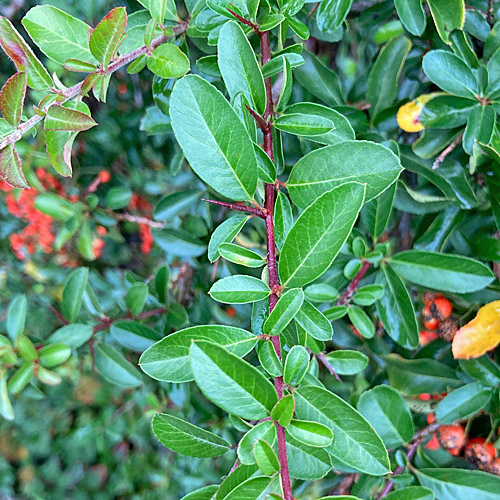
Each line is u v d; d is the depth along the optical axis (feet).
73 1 1.17
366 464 0.49
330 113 0.65
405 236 0.98
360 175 0.52
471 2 0.79
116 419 2.42
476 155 0.69
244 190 0.50
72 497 2.43
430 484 0.77
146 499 2.38
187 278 1.27
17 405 2.46
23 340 0.91
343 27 0.90
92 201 1.29
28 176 1.38
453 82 0.70
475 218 0.83
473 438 0.85
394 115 0.83
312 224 0.47
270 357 0.48
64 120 0.52
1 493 2.42
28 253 2.11
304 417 0.50
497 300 0.76
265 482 0.45
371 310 0.95
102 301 1.67
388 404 0.78
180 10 1.11
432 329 0.86
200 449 0.56
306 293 0.76
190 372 0.50
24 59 0.53
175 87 0.47
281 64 0.59
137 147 1.90
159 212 1.08
